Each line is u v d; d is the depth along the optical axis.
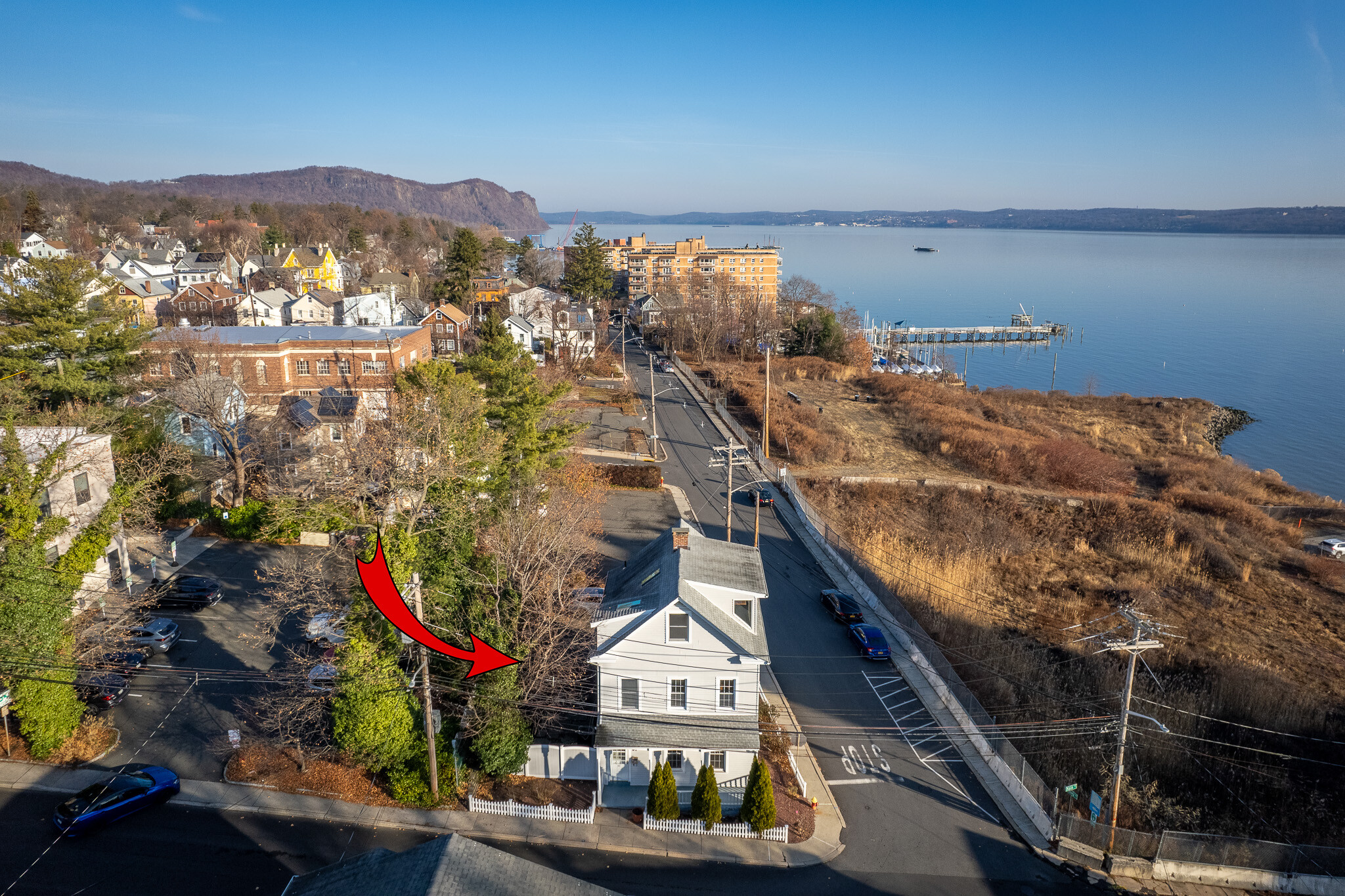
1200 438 100.56
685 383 108.38
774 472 70.69
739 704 31.39
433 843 20.97
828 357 126.81
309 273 160.25
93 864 26.59
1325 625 49.38
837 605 45.97
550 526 40.22
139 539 50.09
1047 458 76.56
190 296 110.94
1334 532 67.19
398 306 121.75
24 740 32.50
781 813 30.25
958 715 36.81
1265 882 28.45
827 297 171.25
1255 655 45.25
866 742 35.22
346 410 56.84
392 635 30.69
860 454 78.31
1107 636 46.31
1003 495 67.88
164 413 55.50
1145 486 78.56
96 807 28.06
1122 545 59.69
